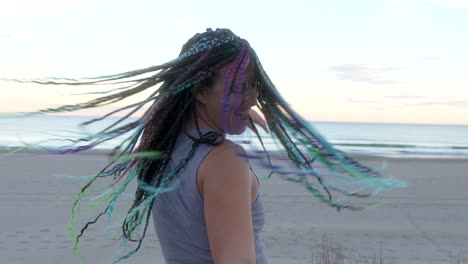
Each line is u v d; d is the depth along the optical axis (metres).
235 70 1.23
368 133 87.25
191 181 1.22
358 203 10.14
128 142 1.27
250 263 1.12
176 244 1.31
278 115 1.27
